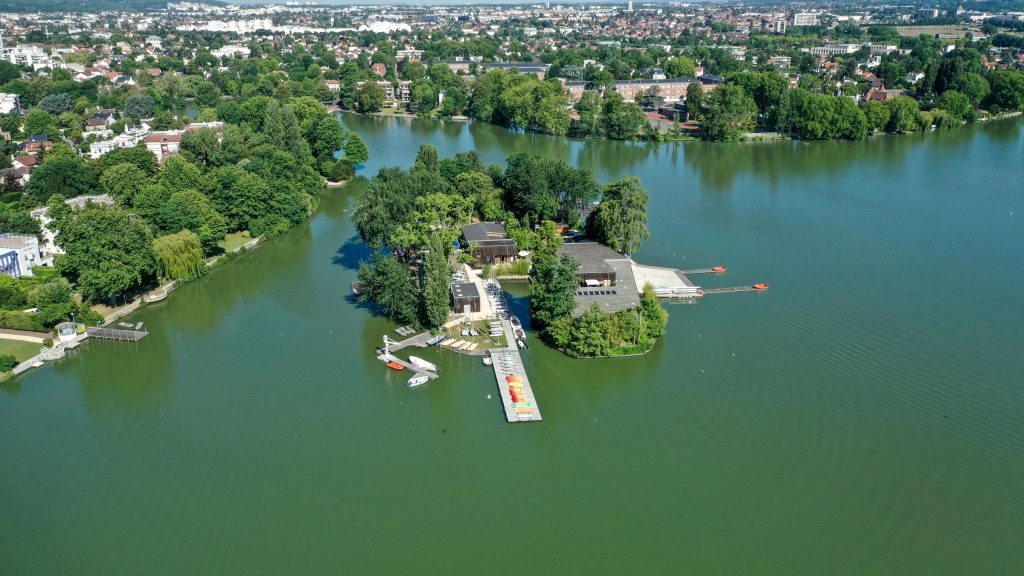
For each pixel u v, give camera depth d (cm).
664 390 13412
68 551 10025
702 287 17588
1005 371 13762
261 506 10781
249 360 14700
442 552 9931
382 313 16612
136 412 13050
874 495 10775
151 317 16650
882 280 17925
